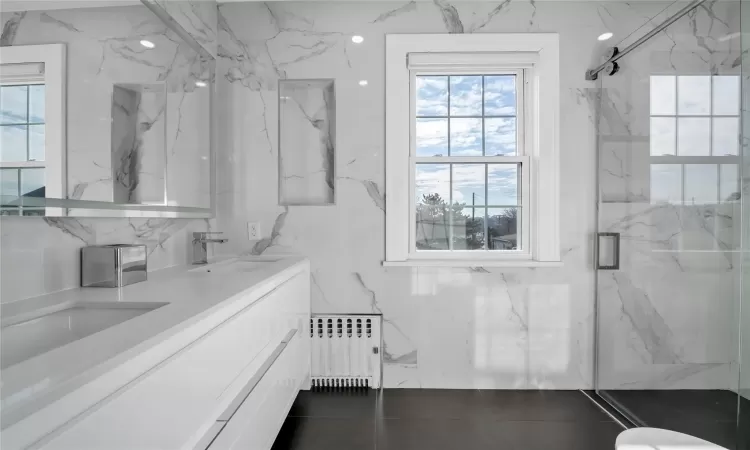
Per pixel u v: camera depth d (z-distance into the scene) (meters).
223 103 2.49
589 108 2.44
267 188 2.48
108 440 0.68
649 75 1.95
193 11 2.15
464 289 2.46
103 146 1.40
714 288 1.59
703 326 1.63
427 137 2.57
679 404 1.79
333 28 2.46
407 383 2.47
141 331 0.84
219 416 1.13
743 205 1.47
